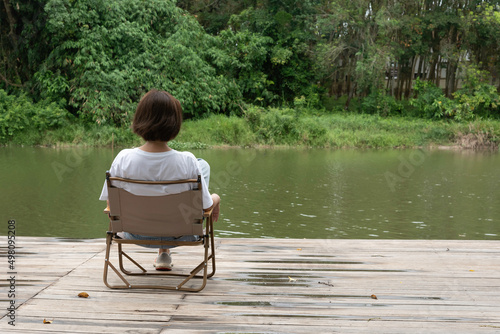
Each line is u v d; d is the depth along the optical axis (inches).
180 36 871.1
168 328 86.5
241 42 1002.1
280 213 311.3
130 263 127.1
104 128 765.3
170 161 93.0
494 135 841.5
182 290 105.9
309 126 818.8
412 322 91.4
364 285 112.7
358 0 986.1
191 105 880.3
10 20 829.8
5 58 868.6
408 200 360.2
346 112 1083.9
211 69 916.6
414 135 861.8
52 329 85.0
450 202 354.0
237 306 97.8
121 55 839.1
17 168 487.2
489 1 1063.6
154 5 872.3
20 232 252.4
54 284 109.0
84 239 152.9
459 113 977.5
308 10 1090.7
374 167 545.6
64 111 785.6
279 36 1071.6
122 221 97.5
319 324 89.7
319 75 1101.1
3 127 744.3
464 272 123.7
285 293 106.2
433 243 153.8
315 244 151.0
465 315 95.3
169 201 93.8
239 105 928.9
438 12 1075.3
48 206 316.2
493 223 290.8
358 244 151.7
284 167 532.7
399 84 1229.7
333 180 449.1
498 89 1144.8
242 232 262.7
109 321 89.0
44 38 825.5
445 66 1172.5
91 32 799.1
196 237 101.7
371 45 1013.8
